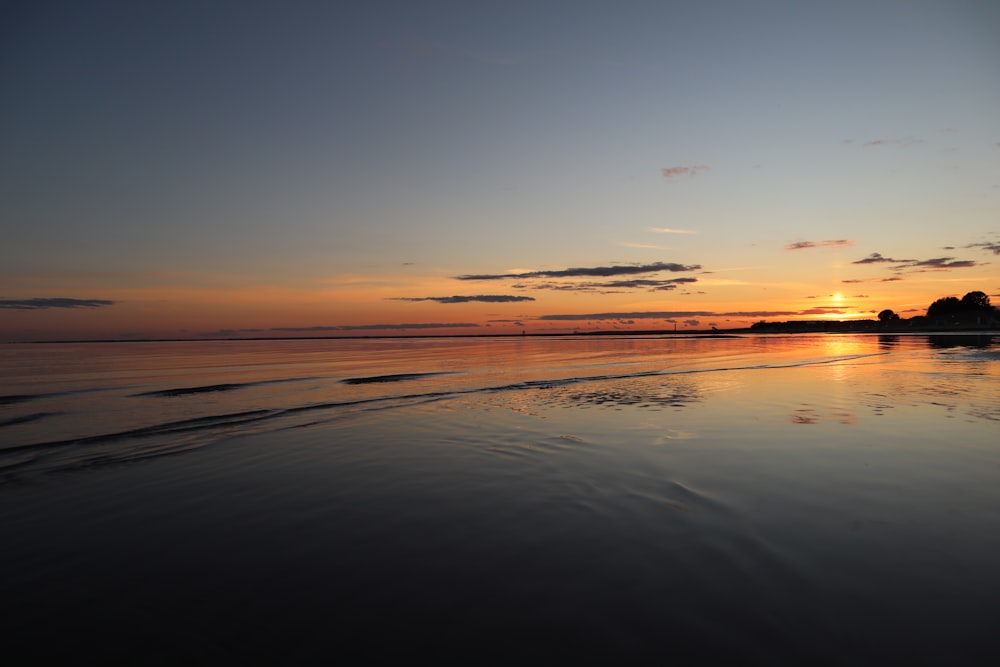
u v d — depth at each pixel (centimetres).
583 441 1122
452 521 670
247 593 491
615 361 3759
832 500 725
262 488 821
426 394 1955
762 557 546
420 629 425
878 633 406
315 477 880
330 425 1352
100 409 1642
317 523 671
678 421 1333
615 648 393
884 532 609
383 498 767
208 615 453
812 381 2239
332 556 571
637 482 823
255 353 6250
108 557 577
